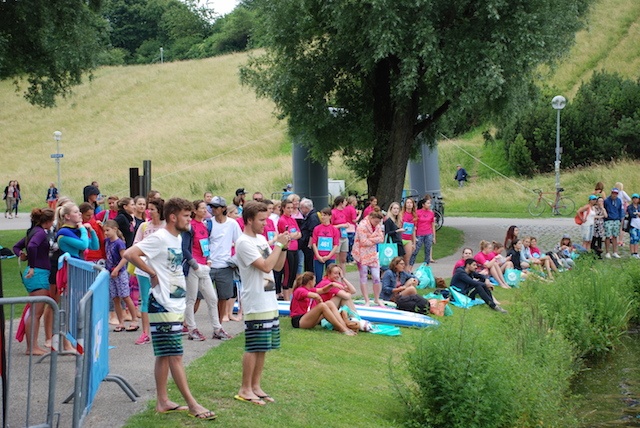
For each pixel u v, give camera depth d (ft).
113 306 40.70
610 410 38.32
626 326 56.54
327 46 81.97
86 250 37.14
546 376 34.65
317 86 81.97
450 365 29.71
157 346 23.95
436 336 31.04
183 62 279.49
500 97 76.89
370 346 38.04
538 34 71.20
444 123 90.38
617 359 49.37
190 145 196.65
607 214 75.36
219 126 209.15
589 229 75.25
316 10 78.28
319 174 91.25
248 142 193.36
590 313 51.47
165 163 185.78
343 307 40.68
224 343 34.53
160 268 23.81
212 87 247.29
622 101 150.20
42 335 36.86
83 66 84.23
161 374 24.23
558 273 61.93
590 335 49.37
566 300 51.34
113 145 207.62
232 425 24.00
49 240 33.32
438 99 83.92
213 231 37.91
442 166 157.69
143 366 30.50
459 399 29.30
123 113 237.25
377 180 85.61
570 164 144.77
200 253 35.55
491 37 72.38
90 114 240.12
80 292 27.37
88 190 49.80
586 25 84.53
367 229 47.88
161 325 23.85
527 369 33.04
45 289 32.65
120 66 287.48
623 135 142.31
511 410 30.37
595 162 142.41
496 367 29.94
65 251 32.27
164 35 361.71
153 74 267.59
